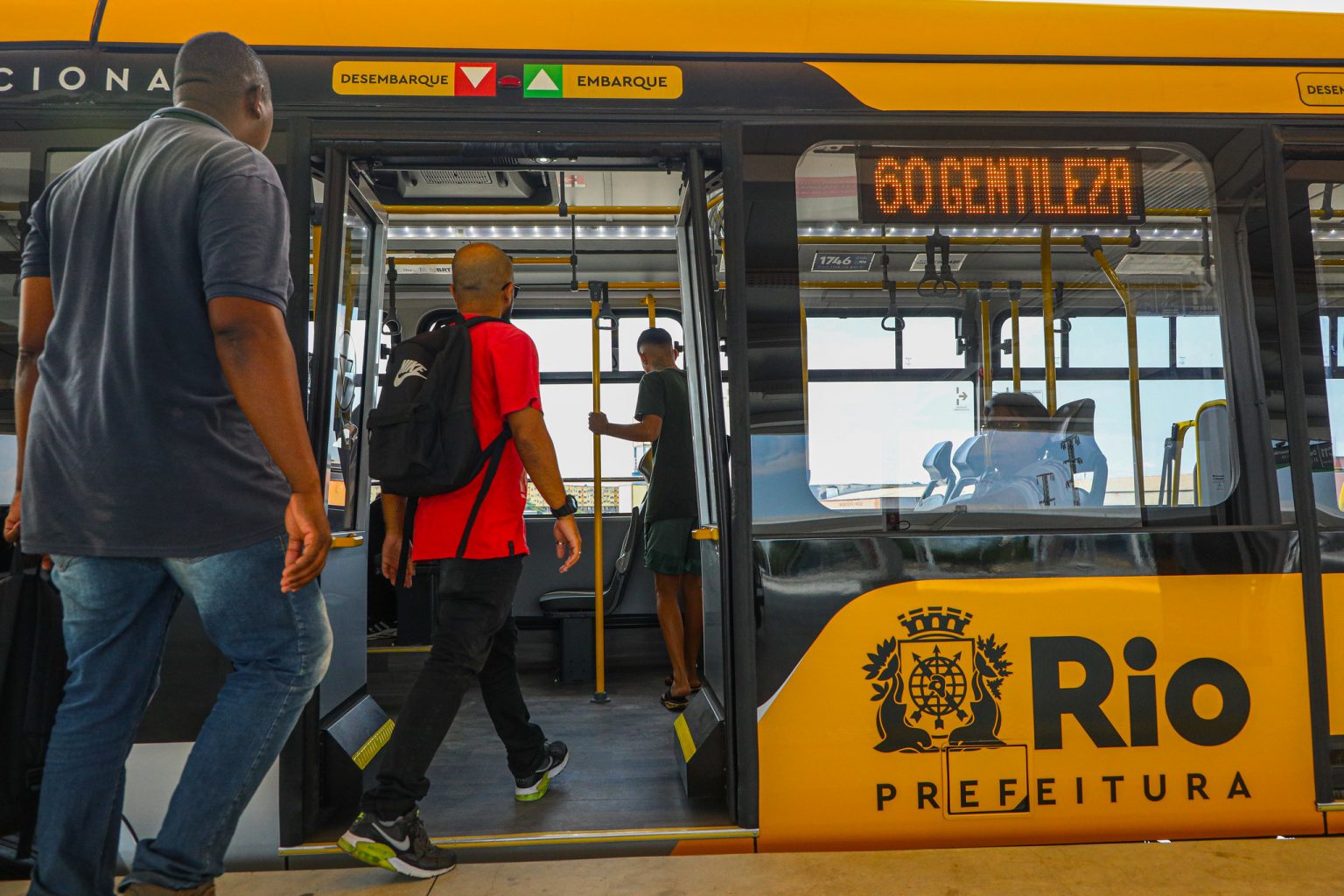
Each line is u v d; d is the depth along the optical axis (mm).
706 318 2461
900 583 2396
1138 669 2408
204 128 1672
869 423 2492
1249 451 2518
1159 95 2561
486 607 2295
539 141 2430
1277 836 2408
